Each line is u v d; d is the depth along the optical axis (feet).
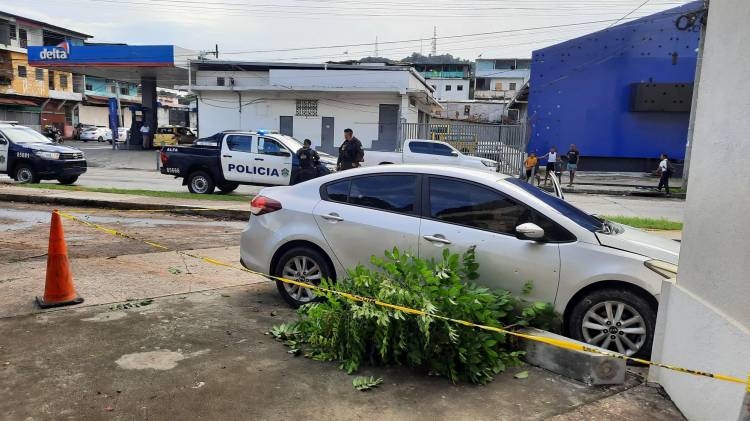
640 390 12.40
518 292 14.60
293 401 11.48
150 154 114.52
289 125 105.81
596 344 14.12
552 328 14.56
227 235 30.94
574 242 14.23
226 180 48.34
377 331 12.87
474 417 11.08
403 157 65.57
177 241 28.45
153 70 112.57
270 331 15.38
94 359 13.15
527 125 87.25
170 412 10.85
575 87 88.94
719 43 10.73
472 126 86.53
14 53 159.22
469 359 12.64
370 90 99.60
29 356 13.17
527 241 14.55
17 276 19.95
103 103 196.03
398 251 14.75
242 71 108.27
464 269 14.47
